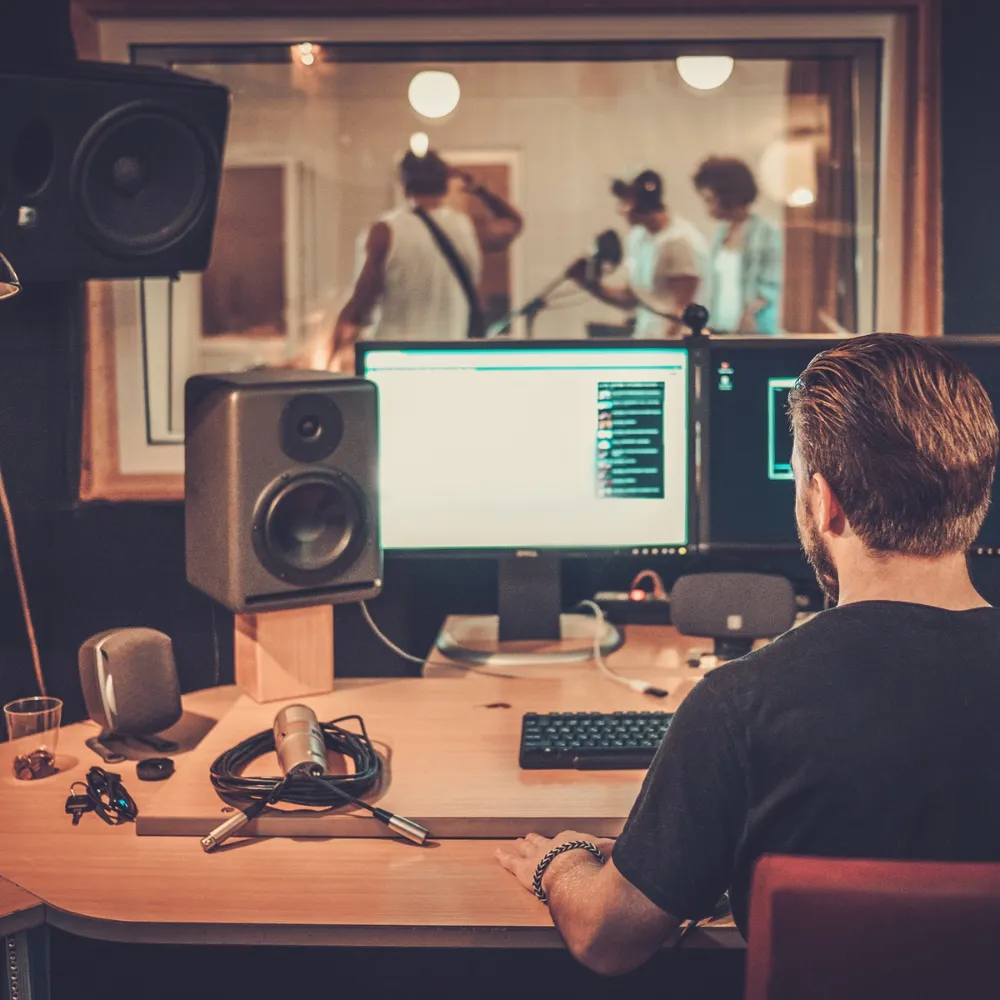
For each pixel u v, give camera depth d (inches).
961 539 41.6
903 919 37.9
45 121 71.9
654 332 100.7
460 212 99.2
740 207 98.0
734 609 77.7
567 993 87.8
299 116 96.9
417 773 62.1
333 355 100.3
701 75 95.7
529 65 96.2
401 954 87.8
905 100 91.9
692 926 48.9
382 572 79.1
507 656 80.6
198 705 75.2
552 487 81.2
